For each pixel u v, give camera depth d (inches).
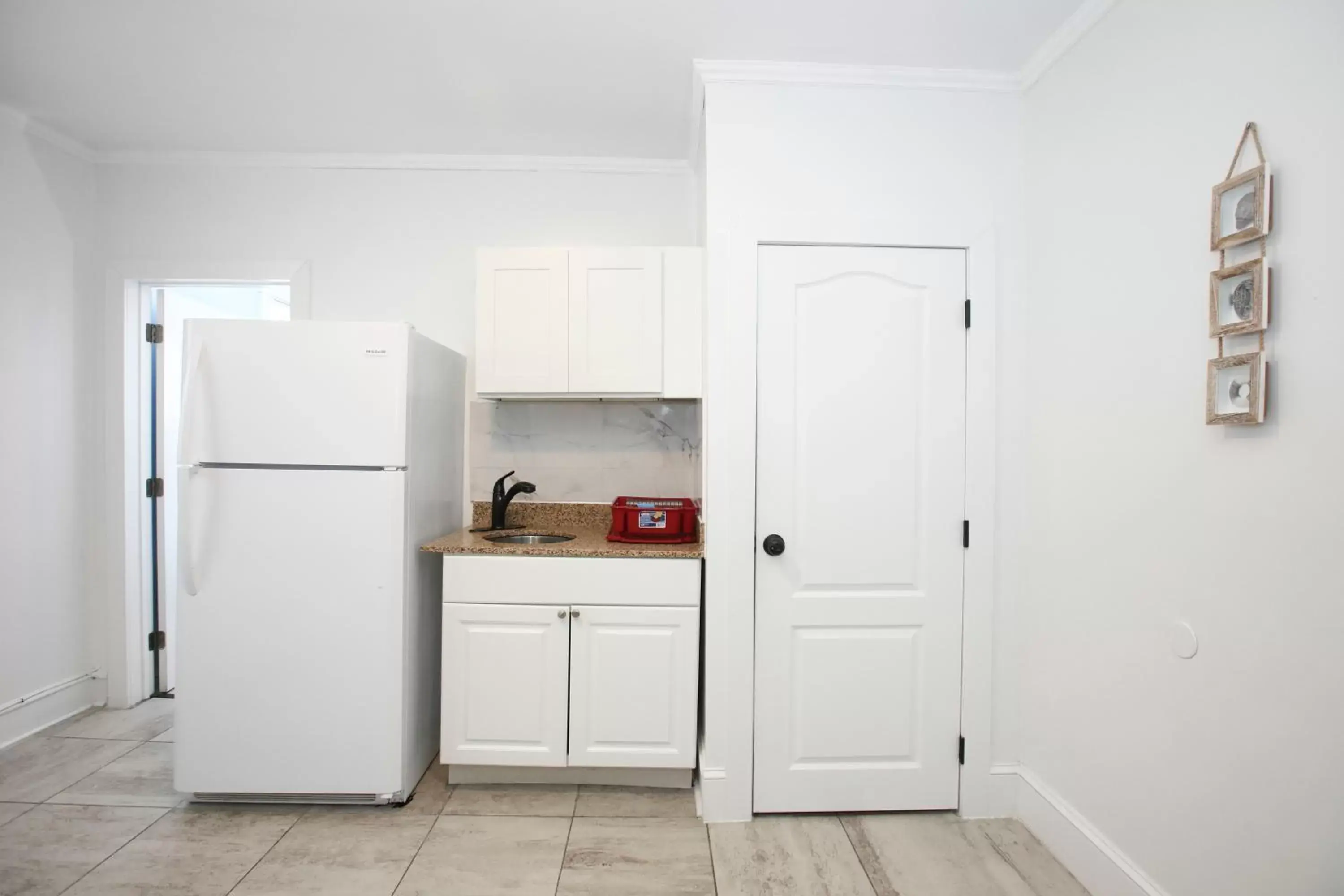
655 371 83.3
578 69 74.9
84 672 97.7
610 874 63.1
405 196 99.3
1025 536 72.4
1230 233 46.2
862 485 73.0
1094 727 61.2
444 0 63.1
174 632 106.3
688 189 100.0
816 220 72.1
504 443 98.8
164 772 80.7
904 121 73.0
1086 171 62.9
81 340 96.8
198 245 98.8
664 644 75.6
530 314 83.9
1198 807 49.4
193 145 95.0
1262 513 44.2
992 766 73.4
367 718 73.0
